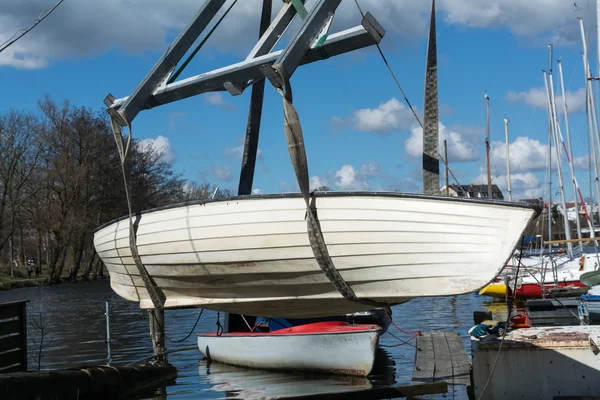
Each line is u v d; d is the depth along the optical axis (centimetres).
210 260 665
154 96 721
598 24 2162
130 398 853
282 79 570
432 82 650
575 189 2977
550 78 3083
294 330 1091
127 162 718
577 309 1088
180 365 1146
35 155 4338
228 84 668
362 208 593
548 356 657
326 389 916
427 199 576
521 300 2173
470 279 568
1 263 5891
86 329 1725
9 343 734
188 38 726
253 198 628
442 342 1163
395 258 593
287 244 620
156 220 704
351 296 623
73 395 721
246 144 942
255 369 1091
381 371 1042
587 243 3638
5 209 4541
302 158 578
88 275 4966
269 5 845
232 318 1231
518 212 547
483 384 674
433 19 647
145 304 793
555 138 3052
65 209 4275
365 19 558
